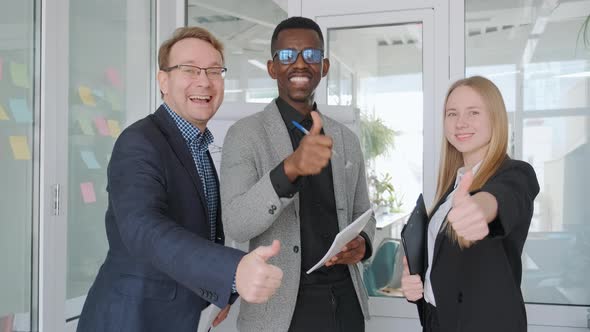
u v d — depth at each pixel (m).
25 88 2.60
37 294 2.66
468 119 1.48
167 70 1.48
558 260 3.24
